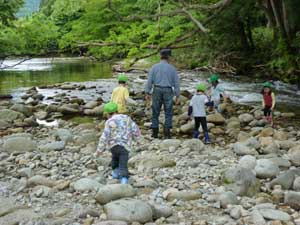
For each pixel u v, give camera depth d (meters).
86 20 17.55
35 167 7.88
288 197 5.88
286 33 19.47
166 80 9.97
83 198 6.19
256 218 5.29
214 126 11.33
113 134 6.71
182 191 6.23
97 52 16.95
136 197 6.14
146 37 15.91
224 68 23.64
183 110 13.55
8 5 23.25
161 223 5.32
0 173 7.51
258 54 23.75
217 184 6.67
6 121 12.34
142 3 17.09
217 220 5.38
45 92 19.59
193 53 25.19
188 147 9.02
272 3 19.58
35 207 5.91
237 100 16.02
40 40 21.66
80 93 18.97
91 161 8.09
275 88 18.66
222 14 19.91
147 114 13.58
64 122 12.66
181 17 16.28
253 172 6.96
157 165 7.61
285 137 10.03
